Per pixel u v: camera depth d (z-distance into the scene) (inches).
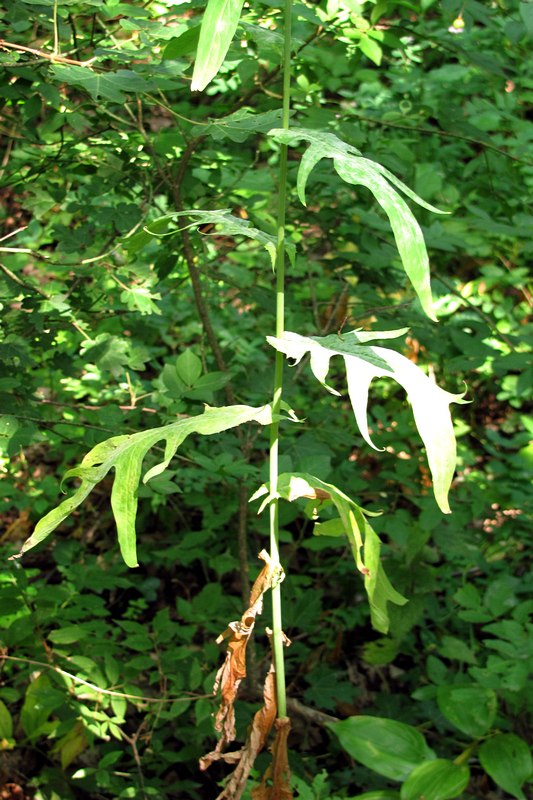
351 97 139.0
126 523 53.2
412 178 114.2
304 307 120.5
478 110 138.6
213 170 99.3
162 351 131.3
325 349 53.5
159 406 105.4
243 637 58.6
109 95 69.8
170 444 52.7
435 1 123.6
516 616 96.0
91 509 132.5
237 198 110.5
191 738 98.3
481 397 158.9
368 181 47.6
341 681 114.9
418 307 139.2
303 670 115.7
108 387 124.7
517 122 136.9
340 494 57.4
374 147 109.7
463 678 102.2
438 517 106.7
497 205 118.2
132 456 53.1
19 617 99.9
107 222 87.5
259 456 136.4
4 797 96.9
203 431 53.3
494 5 130.9
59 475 130.6
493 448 137.6
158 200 127.9
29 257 142.9
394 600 63.2
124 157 92.3
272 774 66.2
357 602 125.5
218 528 119.0
